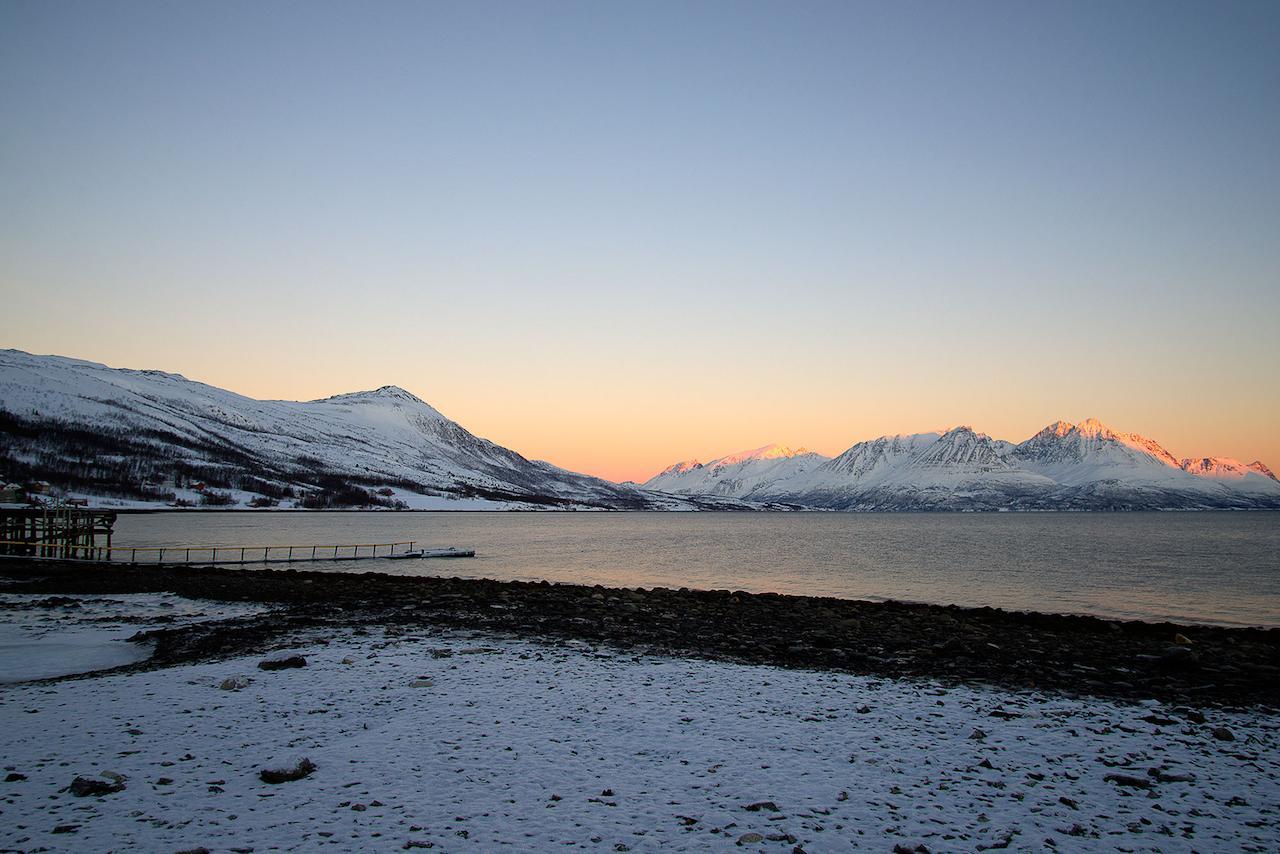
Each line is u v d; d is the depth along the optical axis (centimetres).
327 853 940
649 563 8106
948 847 995
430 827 1026
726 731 1507
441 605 3419
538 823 1047
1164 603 4919
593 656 2291
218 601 3609
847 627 2986
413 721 1540
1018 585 6019
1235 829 1063
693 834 1020
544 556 8969
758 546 11550
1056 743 1452
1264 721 1634
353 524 18088
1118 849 998
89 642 2509
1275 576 6731
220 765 1264
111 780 1157
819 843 997
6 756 1297
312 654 2228
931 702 1762
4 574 4797
